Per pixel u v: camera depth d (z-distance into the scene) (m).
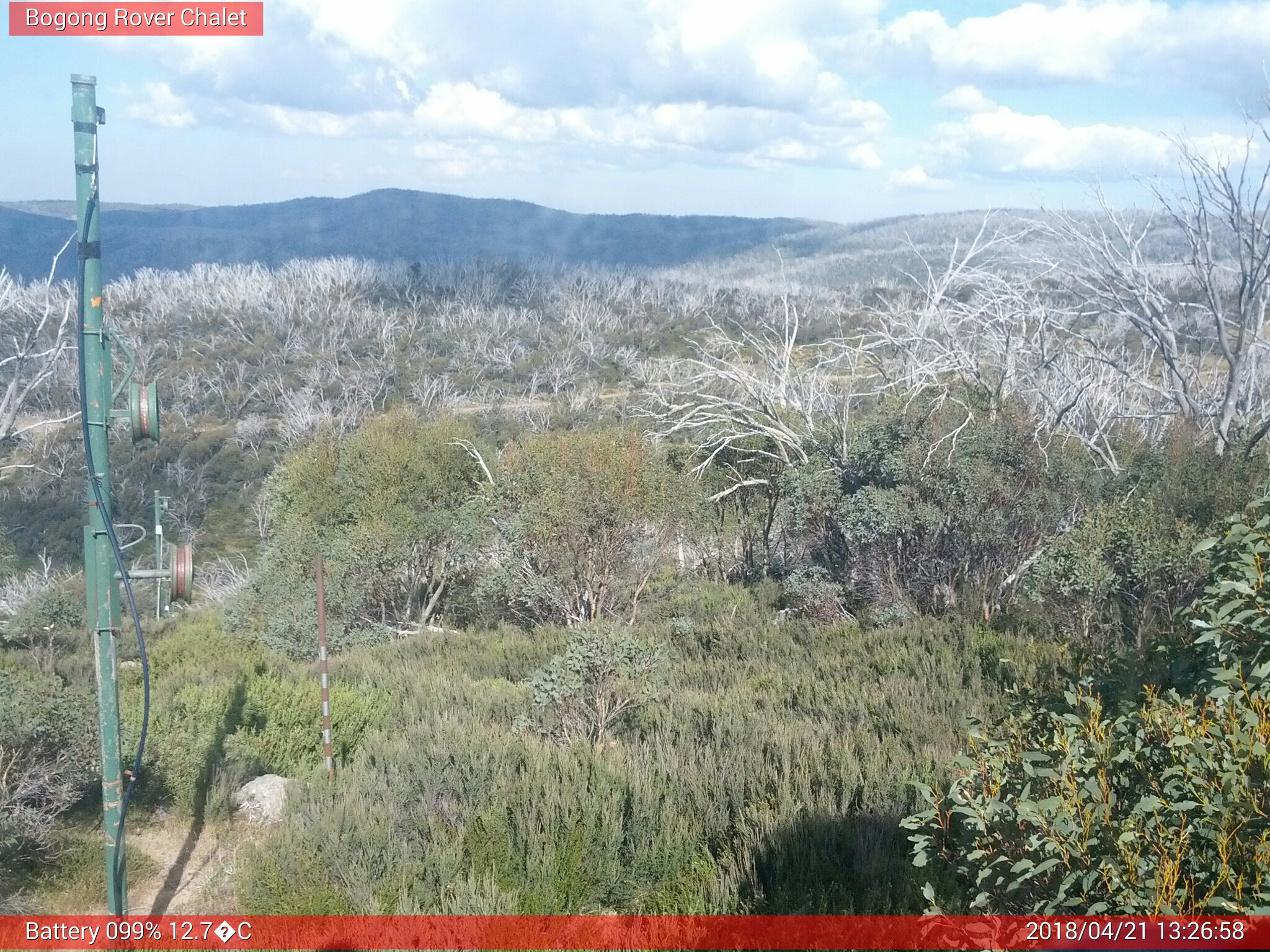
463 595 19.12
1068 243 15.75
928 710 8.83
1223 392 16.89
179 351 75.75
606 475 15.44
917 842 4.29
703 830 5.83
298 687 8.96
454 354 82.75
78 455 44.81
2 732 5.77
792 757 6.83
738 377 18.28
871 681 10.44
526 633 15.47
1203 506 10.88
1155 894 3.07
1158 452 13.84
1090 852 3.39
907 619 13.80
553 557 15.49
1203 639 3.98
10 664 10.44
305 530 17.44
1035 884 3.70
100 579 4.57
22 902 5.36
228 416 63.34
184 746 7.18
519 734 7.73
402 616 17.83
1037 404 16.31
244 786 7.12
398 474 18.38
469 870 5.48
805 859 5.31
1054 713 4.15
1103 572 10.44
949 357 15.64
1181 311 16.95
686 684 11.17
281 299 94.88
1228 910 2.99
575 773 6.23
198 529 44.88
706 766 6.64
